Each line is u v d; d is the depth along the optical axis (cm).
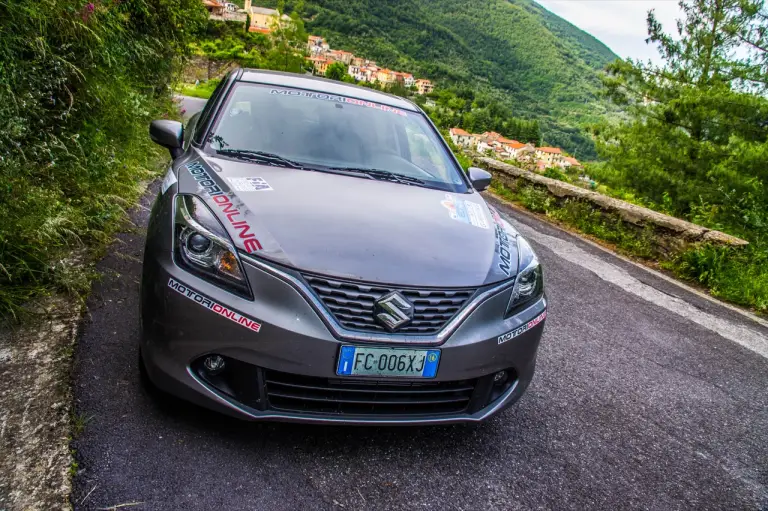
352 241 234
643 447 291
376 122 362
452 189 330
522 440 275
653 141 1262
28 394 229
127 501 187
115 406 234
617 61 1309
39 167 409
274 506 199
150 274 225
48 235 336
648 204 1234
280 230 230
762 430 336
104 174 499
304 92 368
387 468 232
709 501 256
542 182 1001
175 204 242
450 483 231
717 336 494
